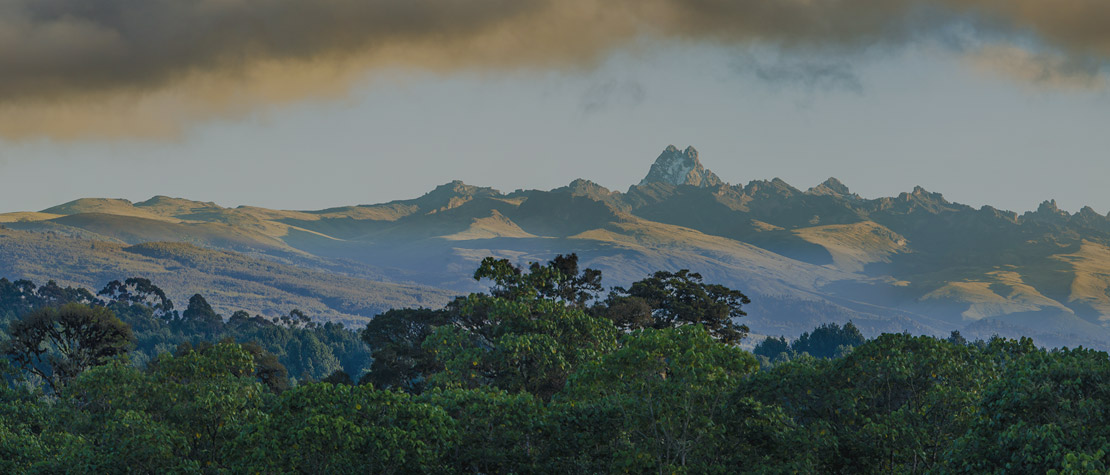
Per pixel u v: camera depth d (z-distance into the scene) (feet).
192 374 328.49
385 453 248.32
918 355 283.38
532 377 369.09
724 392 264.93
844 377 288.51
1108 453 201.57
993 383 230.68
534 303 393.09
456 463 271.08
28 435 328.49
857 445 269.23
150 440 284.41
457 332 418.72
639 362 257.55
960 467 226.17
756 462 266.16
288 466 253.85
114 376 351.46
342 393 264.31
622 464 254.47
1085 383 217.36
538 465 271.49
